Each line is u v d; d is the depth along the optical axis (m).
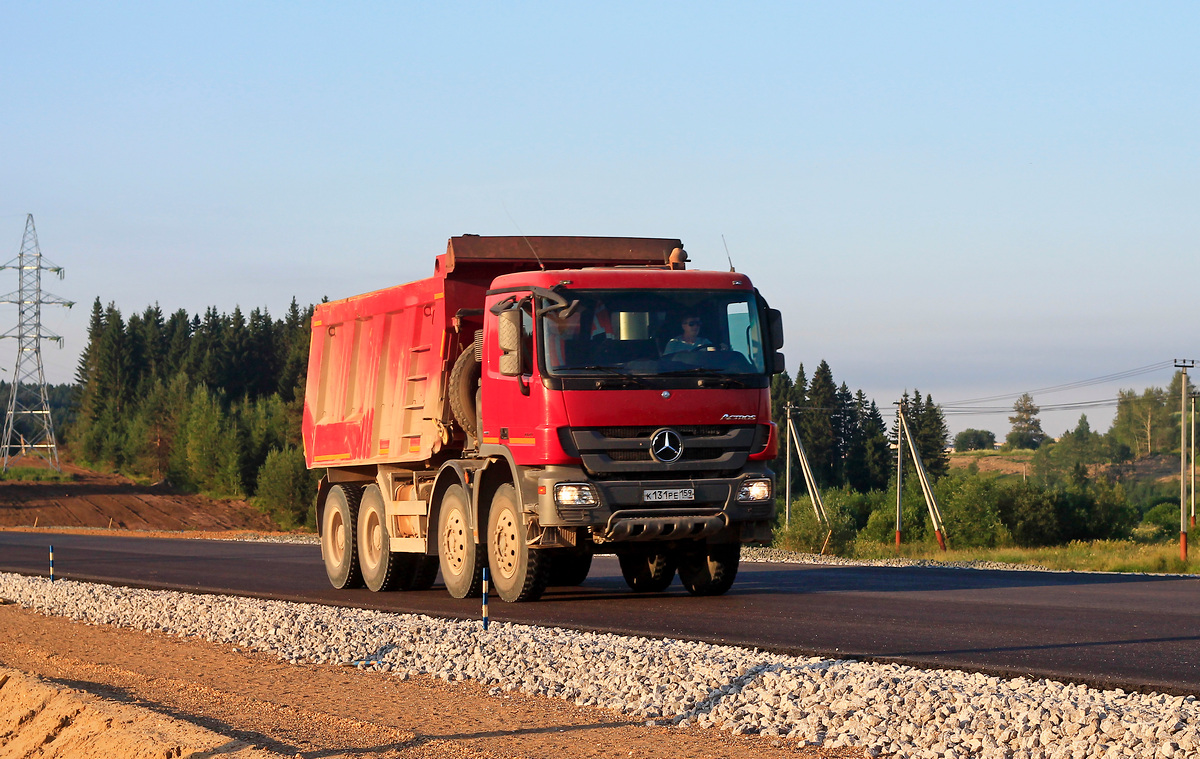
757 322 14.44
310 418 20.69
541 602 15.01
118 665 11.77
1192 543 57.06
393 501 17.58
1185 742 6.38
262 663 11.33
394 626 12.83
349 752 7.38
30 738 9.12
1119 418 187.12
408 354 17.17
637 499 13.60
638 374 13.70
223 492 117.81
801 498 60.94
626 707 8.34
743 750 7.06
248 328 189.88
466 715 8.39
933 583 17.61
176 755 7.68
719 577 15.55
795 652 10.24
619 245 16.50
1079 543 58.97
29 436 178.62
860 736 7.20
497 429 14.55
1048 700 7.56
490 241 16.05
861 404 157.00
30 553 33.88
